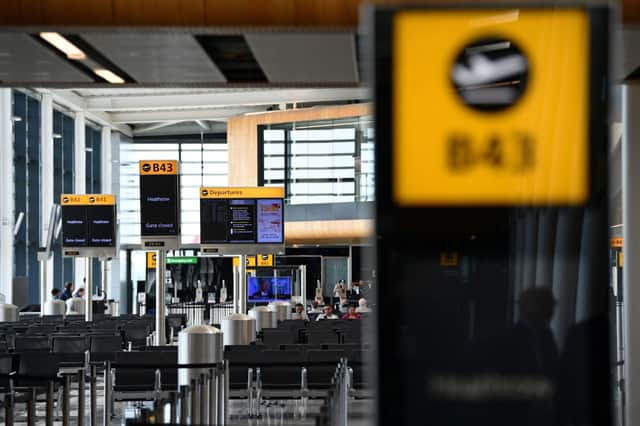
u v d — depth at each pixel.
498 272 8.61
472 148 8.61
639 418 16.91
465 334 8.63
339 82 20.39
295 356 29.27
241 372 29.03
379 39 8.62
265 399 32.75
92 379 24.38
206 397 19.62
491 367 8.64
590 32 8.59
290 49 16.72
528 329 8.62
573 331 8.62
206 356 27.56
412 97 8.62
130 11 14.90
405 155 8.61
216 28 14.91
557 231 8.60
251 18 14.84
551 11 8.59
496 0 8.62
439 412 8.64
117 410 31.36
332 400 18.17
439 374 8.64
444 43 8.62
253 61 18.34
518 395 8.64
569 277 8.62
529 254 8.59
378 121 8.62
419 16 8.62
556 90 8.60
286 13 14.80
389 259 8.63
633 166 17.27
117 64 18.47
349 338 40.06
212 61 18.20
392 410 8.65
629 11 13.99
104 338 36.50
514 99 8.61
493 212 8.61
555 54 8.59
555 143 8.59
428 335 8.64
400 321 8.64
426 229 8.61
